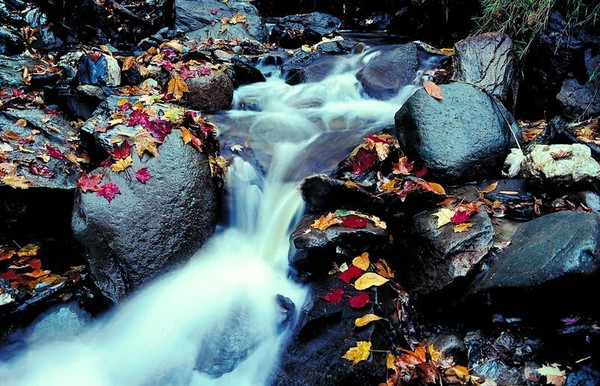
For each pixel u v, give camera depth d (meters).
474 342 2.83
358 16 8.60
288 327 2.99
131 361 3.03
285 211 3.83
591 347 2.51
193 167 3.68
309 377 2.59
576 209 3.14
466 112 3.69
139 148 3.58
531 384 2.53
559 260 2.50
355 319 2.76
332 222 3.36
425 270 3.03
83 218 3.27
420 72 5.30
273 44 7.45
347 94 5.41
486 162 3.60
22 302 3.15
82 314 3.26
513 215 3.30
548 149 3.43
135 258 3.28
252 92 5.48
